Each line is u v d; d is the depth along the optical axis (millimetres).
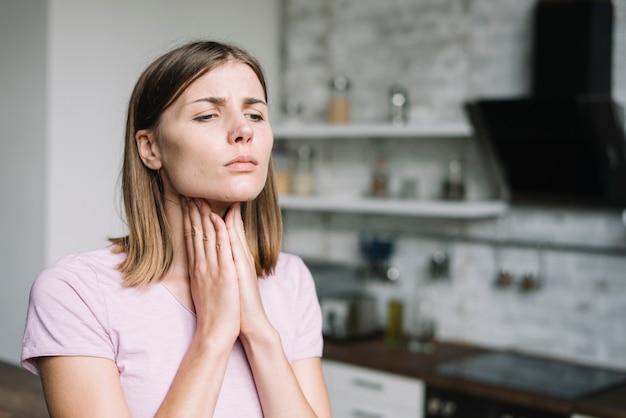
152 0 3543
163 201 1257
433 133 3377
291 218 4250
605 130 2846
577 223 3295
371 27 3889
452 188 3506
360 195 3961
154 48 3564
